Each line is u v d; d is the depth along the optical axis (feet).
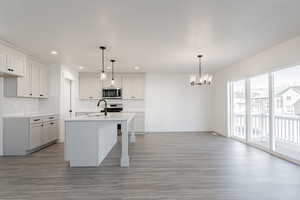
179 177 9.30
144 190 7.93
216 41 11.96
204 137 20.43
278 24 9.47
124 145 11.04
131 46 12.88
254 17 8.70
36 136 14.38
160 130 24.39
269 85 13.85
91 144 11.00
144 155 13.28
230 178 9.17
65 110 19.92
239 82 19.24
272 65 13.28
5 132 13.58
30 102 17.03
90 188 8.13
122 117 12.15
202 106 24.56
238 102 19.51
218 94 22.74
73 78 21.40
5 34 10.64
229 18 8.79
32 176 9.51
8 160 12.30
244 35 10.98
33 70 15.99
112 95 23.07
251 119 16.80
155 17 8.66
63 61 17.28
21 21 9.02
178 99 24.54
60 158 12.75
